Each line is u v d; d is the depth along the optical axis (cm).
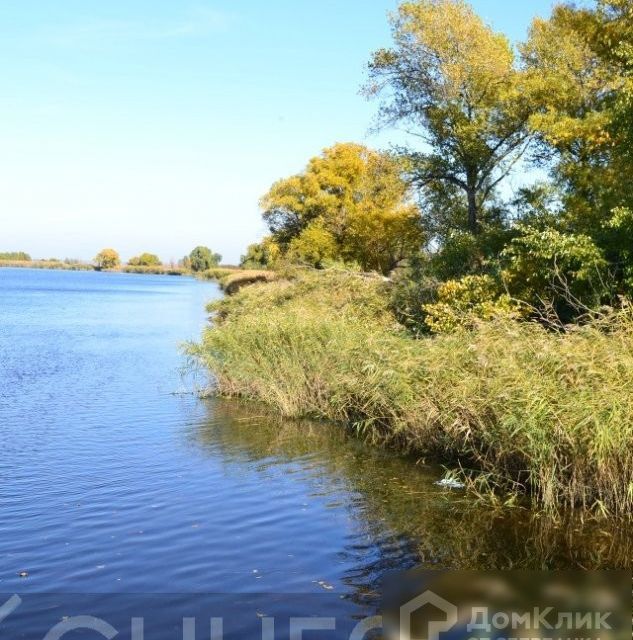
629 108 1541
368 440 1316
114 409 1627
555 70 2356
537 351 1041
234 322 1991
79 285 10950
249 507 929
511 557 761
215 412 1598
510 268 1634
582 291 1498
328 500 958
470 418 1059
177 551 776
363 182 3791
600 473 885
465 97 2653
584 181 1977
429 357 1208
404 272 2436
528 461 970
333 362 1524
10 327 3894
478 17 2619
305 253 4156
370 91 2798
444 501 950
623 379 934
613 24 2122
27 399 1747
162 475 1081
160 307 5812
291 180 4631
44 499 958
